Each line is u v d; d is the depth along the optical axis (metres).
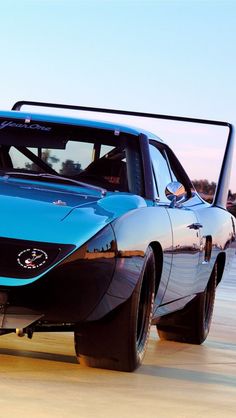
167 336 8.58
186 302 8.02
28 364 6.09
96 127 7.18
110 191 6.79
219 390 5.86
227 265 9.27
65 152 7.04
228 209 9.56
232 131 9.42
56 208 6.03
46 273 5.69
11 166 7.04
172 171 8.02
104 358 6.16
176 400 5.38
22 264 5.69
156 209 6.70
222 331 9.45
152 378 6.10
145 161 7.05
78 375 5.88
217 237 8.59
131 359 6.17
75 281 5.75
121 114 9.10
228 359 7.50
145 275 6.41
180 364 6.93
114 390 5.48
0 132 7.16
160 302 6.95
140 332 6.45
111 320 6.09
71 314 5.78
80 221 5.91
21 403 4.85
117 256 5.91
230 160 9.52
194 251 7.66
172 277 7.07
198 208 8.24
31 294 5.69
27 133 7.14
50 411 4.74
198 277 8.02
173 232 6.89
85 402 5.05
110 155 7.02
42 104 9.23
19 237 5.73
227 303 12.08
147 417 4.85
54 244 5.74
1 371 5.71
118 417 4.79
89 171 6.96
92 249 5.79
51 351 6.80
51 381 5.55
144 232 6.23
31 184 6.59
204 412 5.11
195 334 8.46
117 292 5.95
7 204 5.98
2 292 5.68
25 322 5.73
